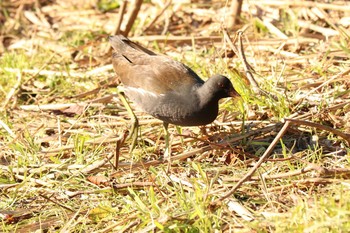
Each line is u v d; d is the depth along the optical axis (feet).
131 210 30.01
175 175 32.40
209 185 29.73
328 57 41.81
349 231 25.50
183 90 33.42
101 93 42.04
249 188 30.53
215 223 27.86
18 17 55.06
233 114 36.58
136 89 34.91
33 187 33.32
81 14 54.60
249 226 27.45
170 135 36.04
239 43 38.42
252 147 34.55
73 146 35.70
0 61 47.96
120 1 54.95
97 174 33.55
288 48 44.68
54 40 51.29
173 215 28.60
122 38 37.60
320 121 35.19
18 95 43.29
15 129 38.88
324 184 30.25
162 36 47.65
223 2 51.80
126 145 35.81
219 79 32.81
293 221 26.55
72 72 45.32
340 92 36.73
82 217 30.32
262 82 39.11
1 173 34.42
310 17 47.55
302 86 38.27
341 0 48.55
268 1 48.88
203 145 34.91
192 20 51.08
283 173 30.89
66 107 40.57
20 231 29.94
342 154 33.06
